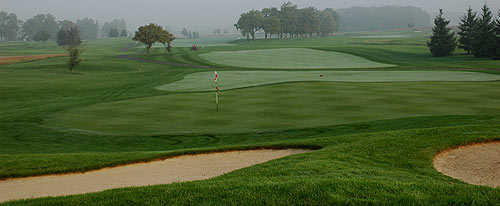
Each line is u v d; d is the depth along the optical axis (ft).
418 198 22.95
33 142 58.95
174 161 42.47
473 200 22.70
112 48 479.82
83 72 214.90
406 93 93.66
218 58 286.87
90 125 69.82
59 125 70.33
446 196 23.32
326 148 43.37
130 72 203.62
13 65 244.22
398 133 49.49
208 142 56.34
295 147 47.39
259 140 56.44
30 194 31.27
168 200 23.54
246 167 36.27
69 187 32.99
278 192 24.16
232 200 23.25
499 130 49.26
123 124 69.87
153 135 61.21
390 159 37.83
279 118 70.64
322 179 26.84
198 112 78.69
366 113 72.33
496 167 36.22
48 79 165.99
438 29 292.61
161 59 286.66
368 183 25.53
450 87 103.04
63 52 402.11
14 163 39.73
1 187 33.45
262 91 104.47
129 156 43.04
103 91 127.95
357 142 45.34
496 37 259.39
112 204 23.22
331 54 298.76
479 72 170.19
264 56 296.30
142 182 33.94
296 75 170.50
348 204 22.25
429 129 50.96
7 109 92.68
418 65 219.41
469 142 44.11
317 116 71.26
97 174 37.45
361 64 237.66
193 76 174.40
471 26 309.63
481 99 83.51
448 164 37.45
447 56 291.17
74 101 101.96
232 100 91.66
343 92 97.40
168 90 124.98
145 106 87.66
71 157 42.47
